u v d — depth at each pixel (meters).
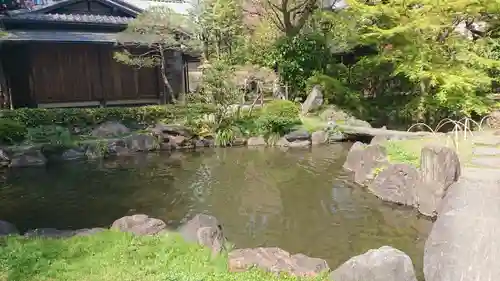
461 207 4.88
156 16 16.17
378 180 8.80
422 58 13.98
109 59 18.55
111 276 4.10
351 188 9.31
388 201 8.29
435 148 7.39
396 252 4.37
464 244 4.25
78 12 17.81
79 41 16.44
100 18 18.11
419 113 15.14
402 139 11.38
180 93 19.39
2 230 5.79
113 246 4.91
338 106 16.92
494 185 5.24
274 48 17.98
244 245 6.50
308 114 16.58
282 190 9.39
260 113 16.27
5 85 16.70
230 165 12.02
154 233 5.56
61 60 17.50
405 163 8.49
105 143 13.67
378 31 14.85
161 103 19.86
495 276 3.86
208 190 9.59
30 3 17.98
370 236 6.74
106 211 8.23
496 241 4.14
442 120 13.34
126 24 18.48
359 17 15.99
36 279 4.04
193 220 5.70
